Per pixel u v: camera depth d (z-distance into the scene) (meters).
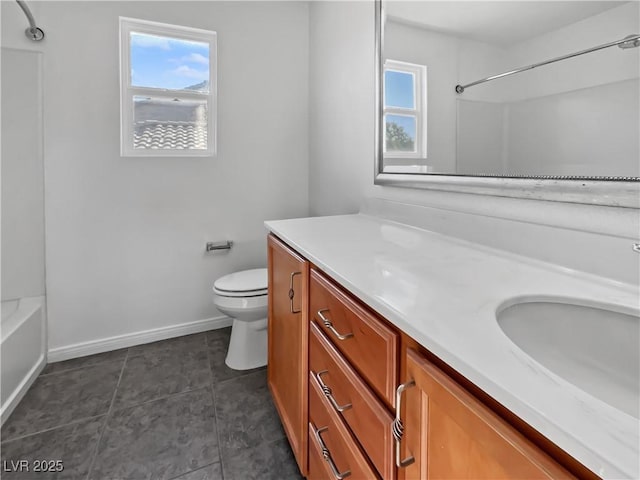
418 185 1.36
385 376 0.68
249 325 1.97
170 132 2.21
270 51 2.39
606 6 0.75
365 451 0.76
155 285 2.23
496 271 0.85
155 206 2.18
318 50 2.32
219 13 2.21
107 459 1.32
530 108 0.92
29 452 1.35
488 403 0.45
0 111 1.82
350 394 0.83
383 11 1.52
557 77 0.85
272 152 2.46
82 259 2.04
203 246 2.34
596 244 0.78
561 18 0.84
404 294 0.69
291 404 1.30
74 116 1.95
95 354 2.09
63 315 2.02
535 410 0.37
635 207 0.71
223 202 2.36
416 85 1.35
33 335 1.83
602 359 0.66
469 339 0.51
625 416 0.36
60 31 1.88
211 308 2.41
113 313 2.14
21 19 1.80
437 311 0.61
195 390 1.76
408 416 0.60
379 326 0.69
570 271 0.84
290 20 2.43
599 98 0.77
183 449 1.38
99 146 2.01
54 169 1.94
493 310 0.62
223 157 2.33
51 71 1.88
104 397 1.70
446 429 0.51
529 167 0.93
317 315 1.04
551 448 0.37
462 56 1.13
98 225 2.06
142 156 2.12
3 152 1.84
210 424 1.52
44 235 1.95
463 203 1.18
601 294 0.70
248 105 2.36
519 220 0.98
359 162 1.84
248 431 1.49
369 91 1.70
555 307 0.70
